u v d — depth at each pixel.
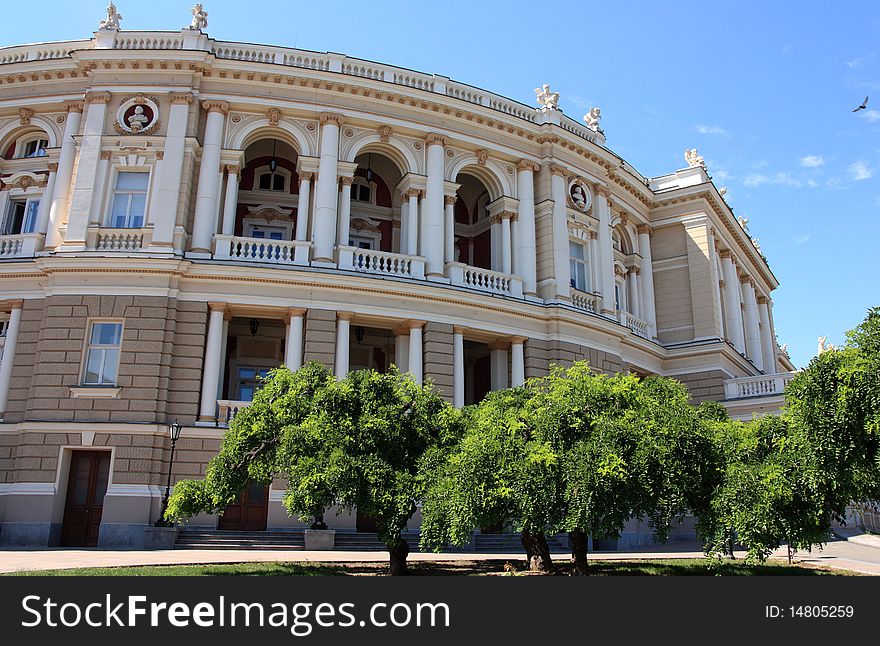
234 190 26.64
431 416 15.24
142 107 26.45
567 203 32.22
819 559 22.17
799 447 12.57
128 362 23.34
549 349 29.41
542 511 12.46
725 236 41.69
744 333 44.72
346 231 27.47
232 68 27.06
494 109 30.95
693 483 12.91
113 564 15.73
